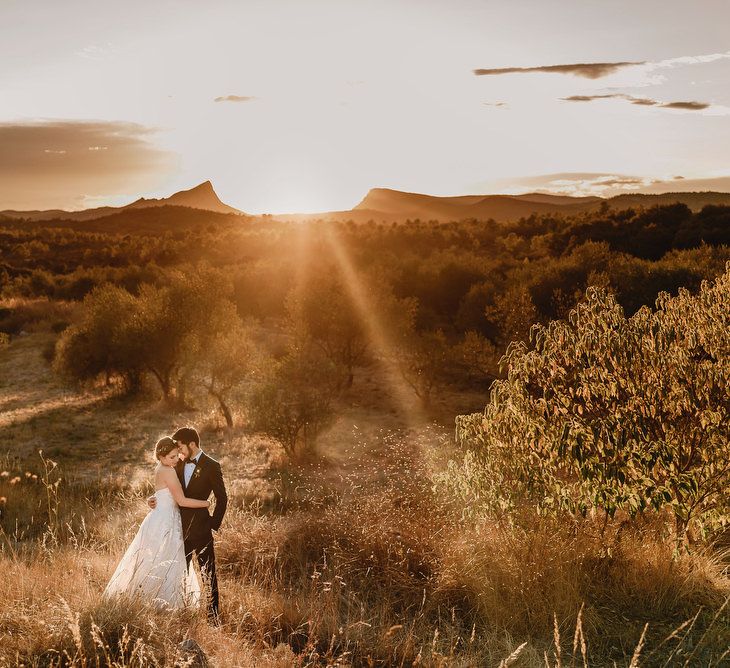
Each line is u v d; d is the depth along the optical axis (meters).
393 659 4.66
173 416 22.62
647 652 4.69
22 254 107.06
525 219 104.88
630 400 5.63
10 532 8.84
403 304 26.72
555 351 6.18
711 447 5.48
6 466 14.08
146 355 24.14
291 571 6.54
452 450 9.53
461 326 32.06
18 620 4.06
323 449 17.72
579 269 30.88
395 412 22.77
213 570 5.17
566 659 4.66
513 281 32.97
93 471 15.62
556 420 5.79
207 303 24.28
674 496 5.46
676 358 5.63
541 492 5.95
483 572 5.88
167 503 5.11
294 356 21.00
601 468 5.44
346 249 63.38
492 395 6.37
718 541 7.10
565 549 5.96
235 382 20.95
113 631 3.93
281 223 195.38
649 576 5.71
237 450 18.12
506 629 5.17
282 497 11.72
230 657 3.98
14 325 44.09
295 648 4.85
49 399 25.39
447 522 7.03
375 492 8.34
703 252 37.44
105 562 6.17
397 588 5.98
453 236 91.81
